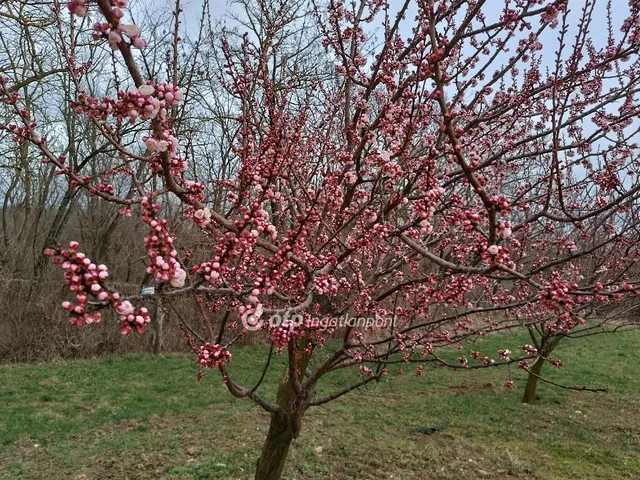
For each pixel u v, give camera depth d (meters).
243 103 3.10
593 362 10.27
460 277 2.66
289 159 2.94
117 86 2.39
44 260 11.10
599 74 3.38
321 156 3.55
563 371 9.44
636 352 11.27
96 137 11.45
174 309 3.07
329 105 4.31
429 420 6.64
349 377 8.70
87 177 2.01
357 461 5.23
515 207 3.63
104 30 1.30
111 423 6.38
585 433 6.22
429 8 1.81
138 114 1.45
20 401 7.15
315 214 2.34
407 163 3.16
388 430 6.20
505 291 4.63
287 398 3.51
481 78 3.29
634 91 3.03
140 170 4.16
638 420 6.82
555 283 1.97
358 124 3.29
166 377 8.70
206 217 1.86
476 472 5.04
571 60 3.00
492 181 4.07
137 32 1.32
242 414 6.71
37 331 10.00
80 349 10.14
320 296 3.34
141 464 5.03
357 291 3.21
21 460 5.19
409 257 3.34
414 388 8.25
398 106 3.08
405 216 3.76
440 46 2.27
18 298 10.12
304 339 3.57
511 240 3.02
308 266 2.44
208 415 6.71
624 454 5.59
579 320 2.22
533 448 5.72
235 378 8.70
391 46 3.26
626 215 3.57
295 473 4.88
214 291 1.57
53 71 9.82
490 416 6.84
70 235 14.16
